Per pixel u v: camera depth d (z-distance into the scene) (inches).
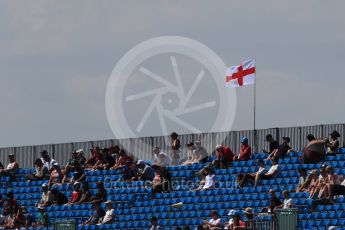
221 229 5821.9
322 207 5969.5
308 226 5876.0
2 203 7096.5
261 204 6240.2
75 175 6919.3
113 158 6983.3
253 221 5802.2
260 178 6378.0
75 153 7076.8
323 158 6348.4
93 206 6648.6
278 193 6279.5
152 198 6619.1
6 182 7308.1
